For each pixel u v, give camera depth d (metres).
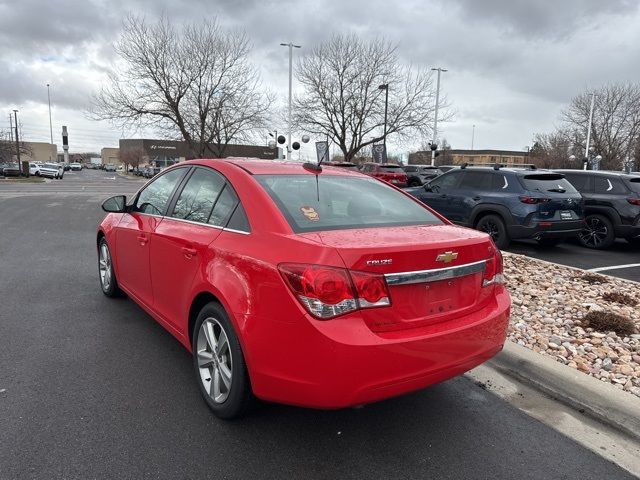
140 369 3.67
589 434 3.02
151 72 27.17
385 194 3.72
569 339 4.36
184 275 3.37
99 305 5.17
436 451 2.79
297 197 3.16
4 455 2.59
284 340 2.49
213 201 3.41
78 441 2.74
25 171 47.34
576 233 9.30
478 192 9.62
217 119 28.89
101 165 129.00
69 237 9.87
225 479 2.48
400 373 2.49
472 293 2.91
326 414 3.14
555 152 51.59
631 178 9.94
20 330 4.41
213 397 3.04
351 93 32.94
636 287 6.34
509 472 2.63
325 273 2.39
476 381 3.69
